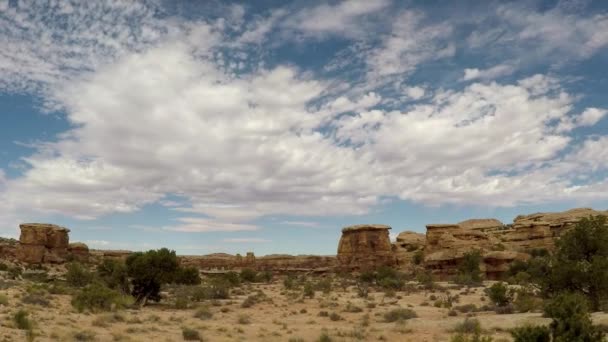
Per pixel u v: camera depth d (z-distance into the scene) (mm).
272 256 136125
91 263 112000
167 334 24703
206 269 131500
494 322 27641
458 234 100125
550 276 33188
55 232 108875
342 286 75000
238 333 26609
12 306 31781
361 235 109000
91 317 30391
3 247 104125
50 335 20391
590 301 30156
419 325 28719
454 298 48594
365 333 25859
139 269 46250
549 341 14406
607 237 35438
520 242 98875
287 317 37062
